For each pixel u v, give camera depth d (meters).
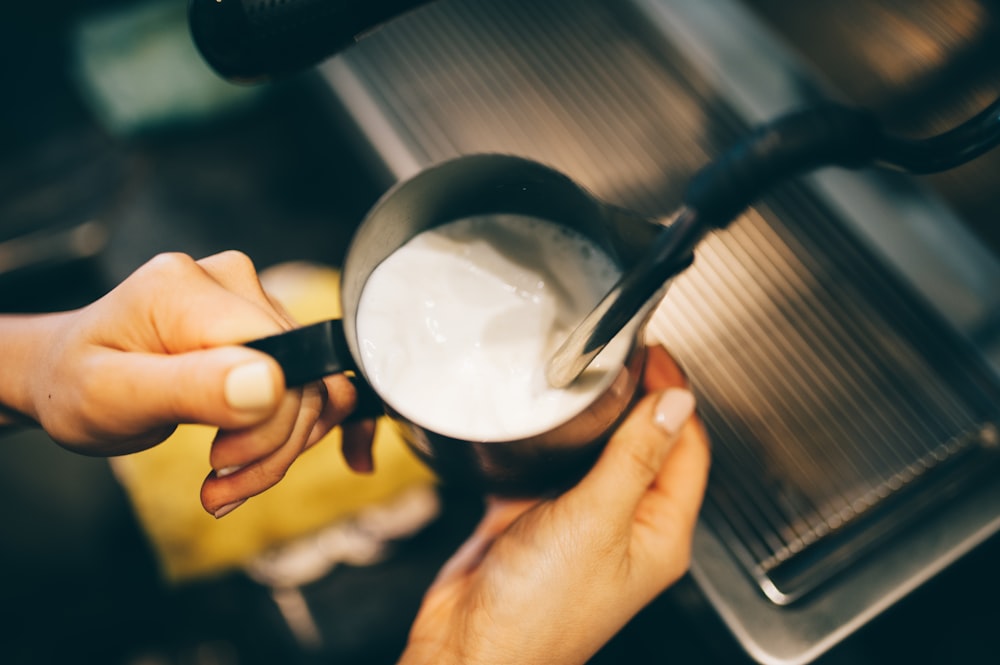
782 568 0.45
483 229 0.40
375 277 0.38
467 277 0.39
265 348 0.34
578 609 0.40
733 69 0.55
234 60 0.35
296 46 0.35
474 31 0.58
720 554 0.45
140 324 0.36
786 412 0.48
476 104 0.56
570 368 0.34
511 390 0.37
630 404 0.38
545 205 0.39
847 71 0.56
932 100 0.54
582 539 0.39
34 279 0.75
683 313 0.50
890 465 0.47
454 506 0.66
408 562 0.65
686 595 0.46
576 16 0.58
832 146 0.28
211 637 0.69
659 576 0.42
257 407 0.33
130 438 0.37
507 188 0.38
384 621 0.63
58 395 0.37
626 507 0.39
